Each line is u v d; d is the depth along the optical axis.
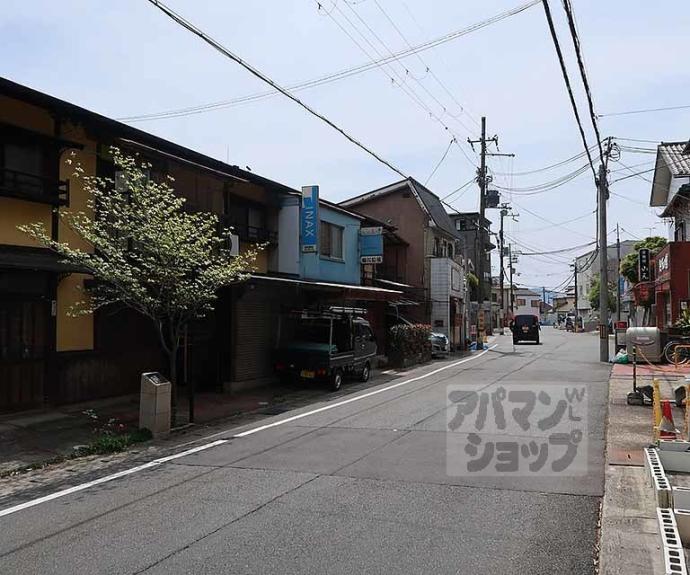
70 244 11.24
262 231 17.50
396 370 20.66
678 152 25.00
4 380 10.19
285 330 16.80
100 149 11.91
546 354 28.16
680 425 9.59
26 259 9.98
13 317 10.37
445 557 4.63
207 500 6.15
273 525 5.36
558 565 4.49
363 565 4.49
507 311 83.88
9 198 10.28
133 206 9.89
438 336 27.19
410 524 5.35
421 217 32.84
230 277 10.59
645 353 20.66
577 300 79.56
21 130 10.45
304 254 18.47
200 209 14.39
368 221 24.11
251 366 15.57
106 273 9.28
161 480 7.04
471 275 45.09
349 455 8.04
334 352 15.23
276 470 7.31
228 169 15.02
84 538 5.17
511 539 5.00
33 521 5.70
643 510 5.63
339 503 5.96
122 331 12.48
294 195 17.92
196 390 14.86
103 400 11.91
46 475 7.57
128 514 5.79
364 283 24.08
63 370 11.16
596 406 12.05
